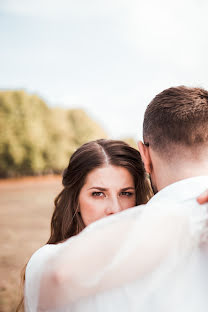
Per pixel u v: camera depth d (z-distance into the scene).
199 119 0.95
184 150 0.95
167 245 0.76
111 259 0.73
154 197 0.94
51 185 25.20
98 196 1.71
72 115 34.12
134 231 0.76
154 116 1.01
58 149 31.39
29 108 31.53
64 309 0.87
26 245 9.08
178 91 1.01
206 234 0.80
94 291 0.73
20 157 29.81
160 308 0.80
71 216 1.83
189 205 0.84
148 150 1.09
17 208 15.34
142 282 0.79
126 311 0.81
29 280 0.98
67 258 0.72
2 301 5.03
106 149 1.71
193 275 0.81
